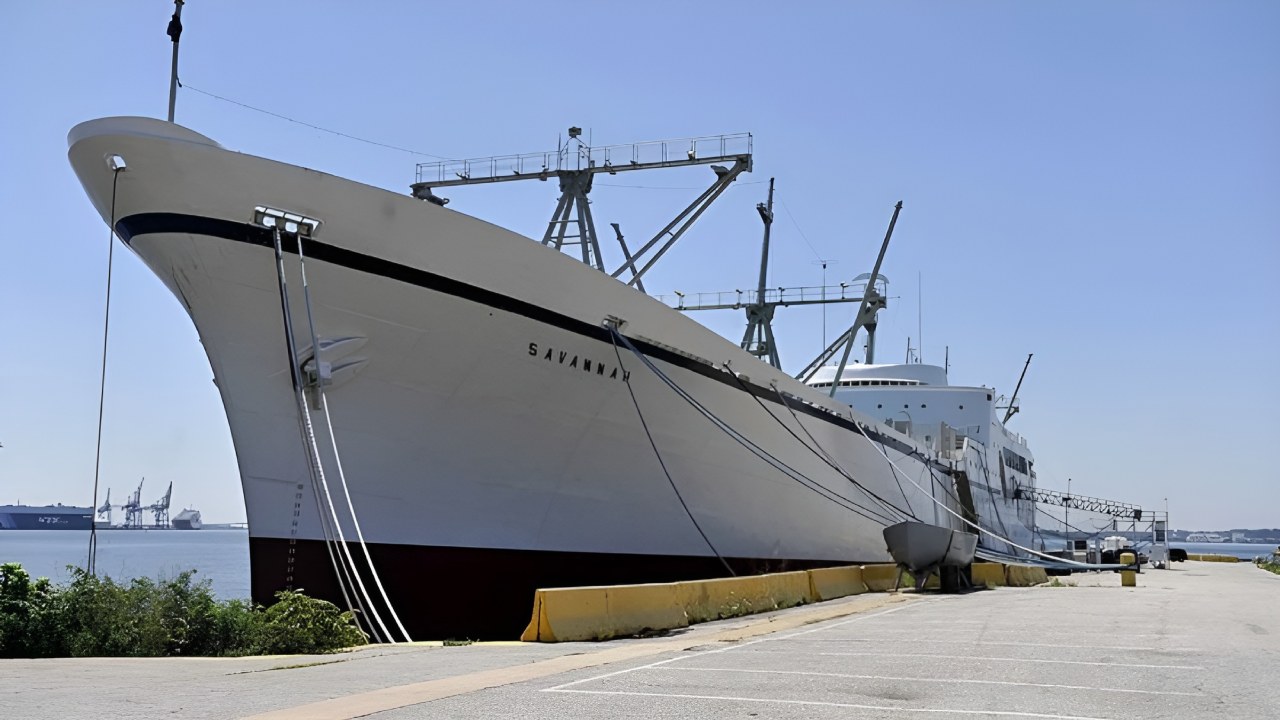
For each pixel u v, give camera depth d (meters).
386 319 16.03
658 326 20.17
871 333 43.91
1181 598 23.02
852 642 13.09
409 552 17.08
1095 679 9.66
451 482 17.41
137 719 7.21
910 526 25.67
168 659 12.05
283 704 7.97
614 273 25.44
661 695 8.48
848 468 29.75
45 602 13.00
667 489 21.08
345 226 15.46
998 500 50.78
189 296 15.25
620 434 19.69
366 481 16.52
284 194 14.99
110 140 14.25
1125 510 67.44
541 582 18.84
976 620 16.70
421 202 16.03
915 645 12.70
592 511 19.58
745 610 18.22
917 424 46.72
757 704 8.06
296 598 13.91
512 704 7.98
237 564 88.19
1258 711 7.99
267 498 16.02
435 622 17.55
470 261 16.64
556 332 17.97
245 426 15.84
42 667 10.87
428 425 16.94
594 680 9.38
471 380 17.16
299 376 15.43
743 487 23.58
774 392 24.86
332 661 11.52
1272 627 15.44
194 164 14.54
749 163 25.08
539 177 26.41
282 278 15.12
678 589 16.27
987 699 8.42
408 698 8.26
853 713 7.70
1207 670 10.35
